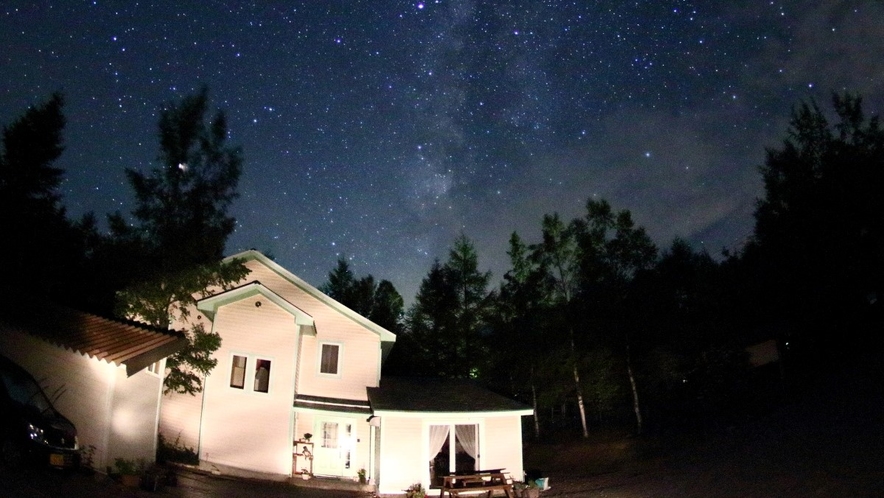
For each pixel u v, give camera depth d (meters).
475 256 38.94
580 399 29.30
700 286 29.44
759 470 14.61
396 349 38.56
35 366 14.88
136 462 15.78
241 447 20.73
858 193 23.31
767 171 27.52
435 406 20.31
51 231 24.31
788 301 26.66
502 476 17.92
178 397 21.08
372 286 45.38
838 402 18.41
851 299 24.03
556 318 30.12
